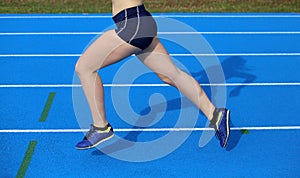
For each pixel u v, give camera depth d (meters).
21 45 10.66
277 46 10.66
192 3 14.59
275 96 7.83
